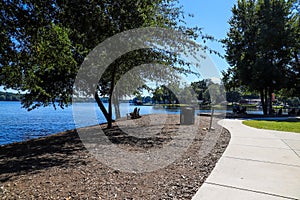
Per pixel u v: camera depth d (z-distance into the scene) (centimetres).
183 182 339
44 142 763
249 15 2308
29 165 437
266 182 331
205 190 305
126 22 688
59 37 574
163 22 855
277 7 2120
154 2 738
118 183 335
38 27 501
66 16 524
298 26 2222
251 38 2242
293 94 2484
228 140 667
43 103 1362
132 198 284
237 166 409
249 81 2209
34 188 314
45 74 1109
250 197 282
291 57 2238
